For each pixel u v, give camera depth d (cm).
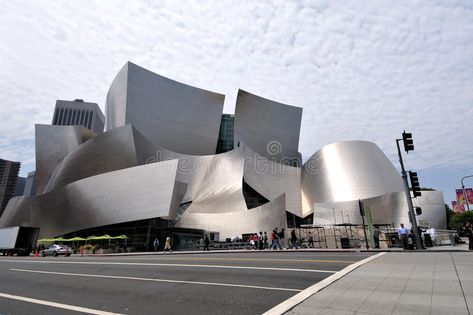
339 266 974
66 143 4944
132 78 5009
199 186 4100
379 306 487
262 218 3272
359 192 3991
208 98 5684
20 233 3070
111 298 647
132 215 3103
